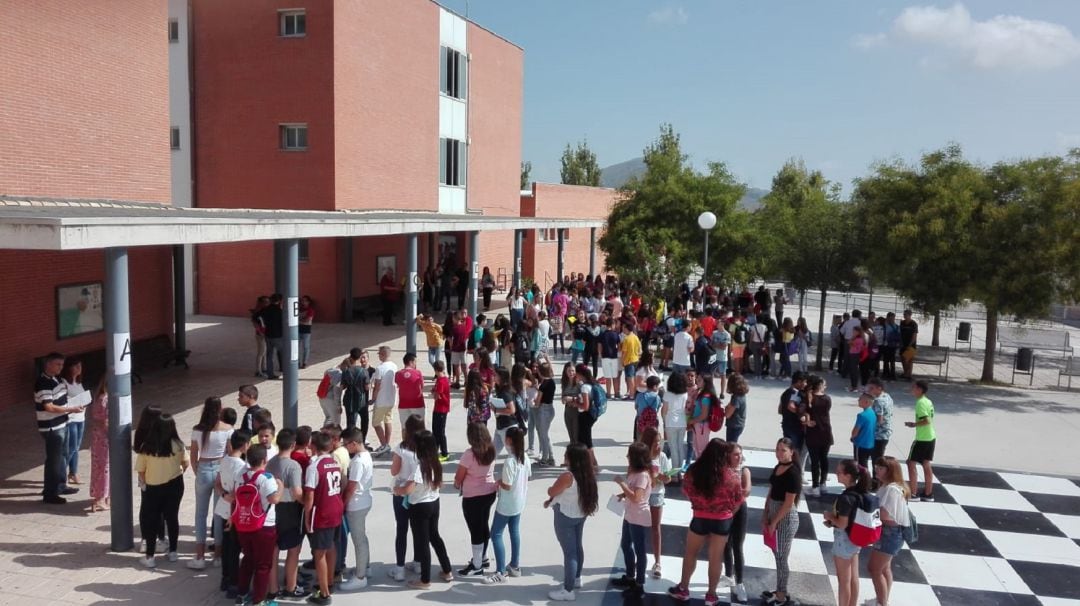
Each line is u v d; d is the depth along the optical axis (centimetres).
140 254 1859
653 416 1156
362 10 2497
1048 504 1176
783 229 3306
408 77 2841
